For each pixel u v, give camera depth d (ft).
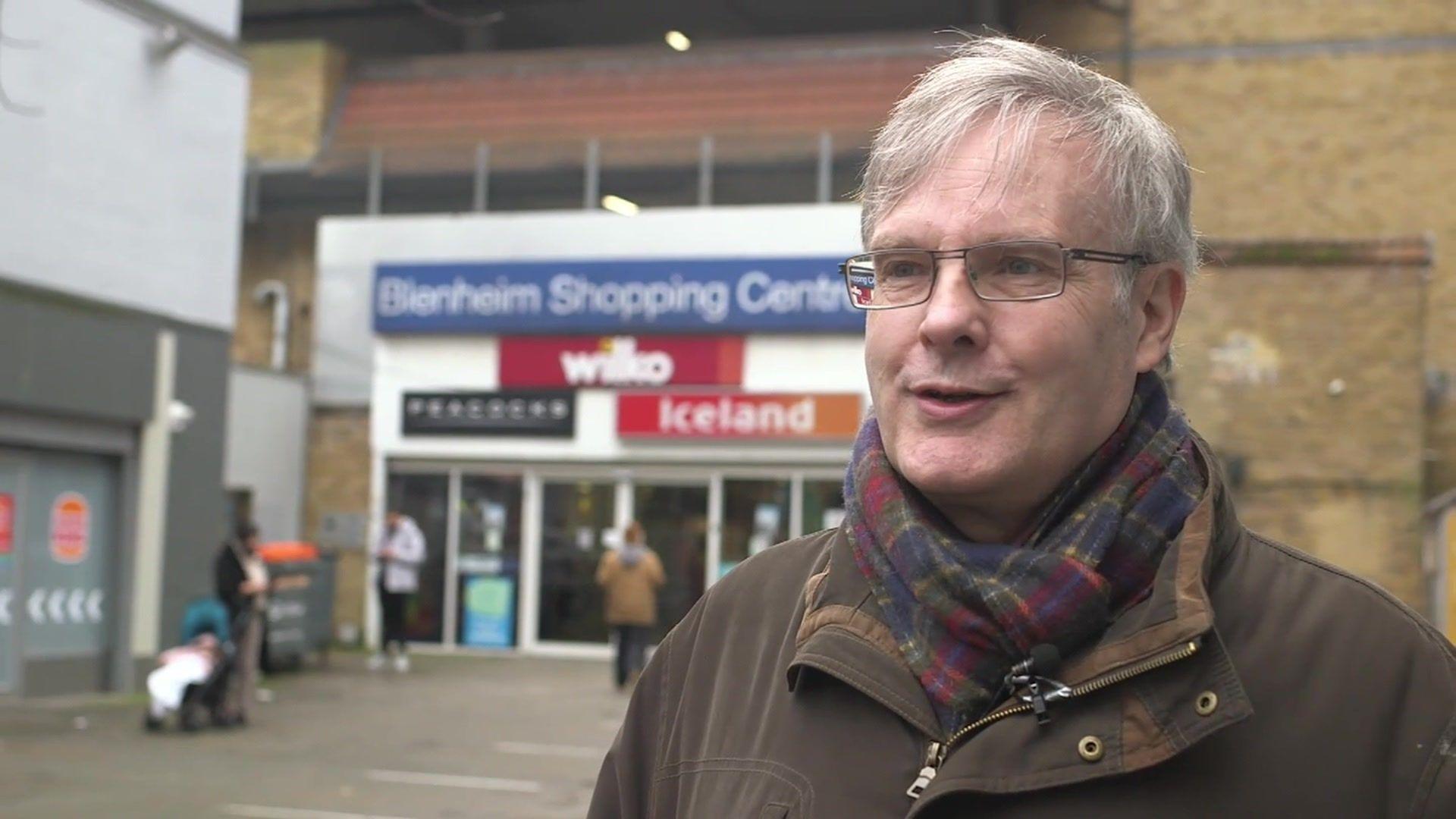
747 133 72.79
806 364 66.54
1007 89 5.88
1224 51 72.23
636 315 68.18
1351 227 70.90
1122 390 5.84
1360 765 5.22
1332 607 5.51
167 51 51.78
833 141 71.41
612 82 76.89
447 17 38.68
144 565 52.16
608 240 69.26
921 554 5.62
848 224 66.44
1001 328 5.68
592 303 68.74
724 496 67.46
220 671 43.57
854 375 65.98
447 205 75.77
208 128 54.34
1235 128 72.08
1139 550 5.53
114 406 50.42
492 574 70.13
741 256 67.31
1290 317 49.34
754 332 67.10
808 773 5.74
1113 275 5.78
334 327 72.54
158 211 52.21
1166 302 6.08
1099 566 5.50
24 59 46.65
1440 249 70.03
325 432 72.33
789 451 66.54
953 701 5.46
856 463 6.22
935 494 5.82
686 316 67.62
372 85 80.02
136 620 51.90
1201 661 5.23
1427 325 69.72
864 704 5.77
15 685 47.73
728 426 66.95
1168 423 5.93
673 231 68.49
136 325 51.29
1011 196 5.70
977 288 5.74
